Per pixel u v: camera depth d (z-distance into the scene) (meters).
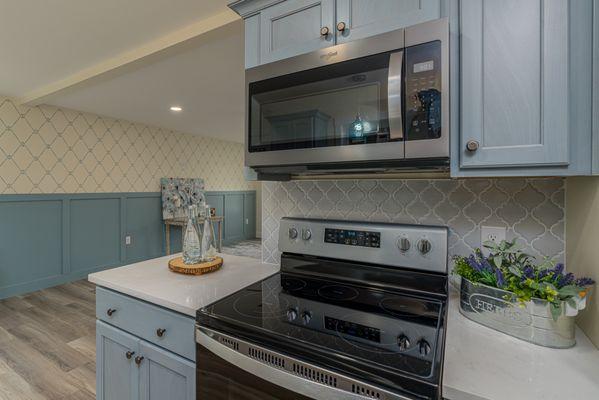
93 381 1.97
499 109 0.86
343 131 1.02
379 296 1.15
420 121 0.89
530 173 0.84
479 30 0.88
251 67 1.29
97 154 4.20
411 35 0.91
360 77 0.99
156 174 5.02
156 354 1.14
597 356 0.76
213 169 6.16
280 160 1.15
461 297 1.02
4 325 2.71
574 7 0.79
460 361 0.74
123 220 4.52
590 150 0.78
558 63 0.80
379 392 0.67
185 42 2.03
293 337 0.82
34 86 3.05
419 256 1.16
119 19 1.88
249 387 0.86
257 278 1.37
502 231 1.13
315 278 1.37
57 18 1.86
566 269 1.02
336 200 1.45
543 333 0.81
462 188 1.19
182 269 1.42
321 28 1.12
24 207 3.50
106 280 1.33
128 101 3.55
